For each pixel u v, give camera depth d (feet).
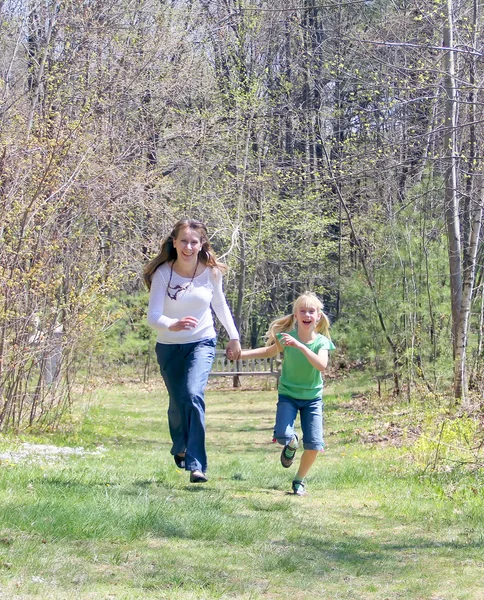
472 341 53.26
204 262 22.90
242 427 52.70
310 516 21.15
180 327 21.65
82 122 44.88
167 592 12.85
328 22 88.89
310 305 23.56
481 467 28.32
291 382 24.06
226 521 18.62
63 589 12.42
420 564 16.15
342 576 15.03
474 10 47.78
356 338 63.00
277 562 15.53
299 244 99.81
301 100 92.94
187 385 22.62
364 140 67.15
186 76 73.26
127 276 48.93
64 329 42.29
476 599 13.57
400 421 46.83
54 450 34.01
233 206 91.20
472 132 48.21
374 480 28.25
